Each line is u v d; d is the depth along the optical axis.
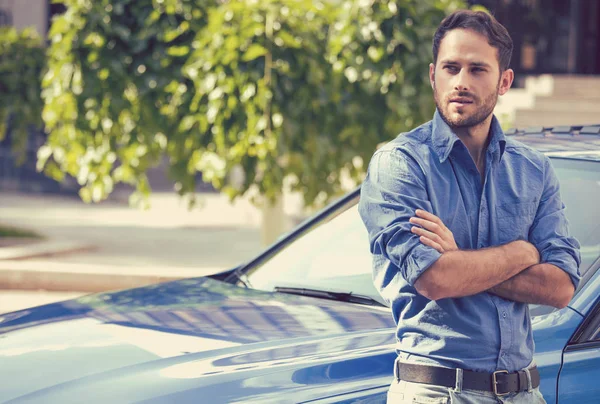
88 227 15.61
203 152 8.06
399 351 2.70
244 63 7.83
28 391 2.92
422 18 7.94
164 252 12.72
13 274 9.23
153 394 2.80
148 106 8.25
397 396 2.67
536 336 3.22
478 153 2.72
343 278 3.91
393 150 2.66
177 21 8.23
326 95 7.89
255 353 3.03
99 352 3.14
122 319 3.51
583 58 15.84
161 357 3.05
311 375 2.90
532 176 2.77
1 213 17.69
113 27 8.17
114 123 8.28
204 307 3.61
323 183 8.38
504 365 2.62
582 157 3.93
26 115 9.94
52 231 14.82
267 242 9.29
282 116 7.85
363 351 3.03
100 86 8.23
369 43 7.94
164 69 8.20
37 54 9.96
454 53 2.63
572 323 3.29
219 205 19.22
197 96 7.96
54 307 3.88
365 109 8.02
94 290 9.12
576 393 3.19
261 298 3.75
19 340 3.40
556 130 4.55
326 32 8.29
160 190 21.66
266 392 2.82
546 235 2.74
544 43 15.84
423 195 2.62
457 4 8.10
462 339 2.60
